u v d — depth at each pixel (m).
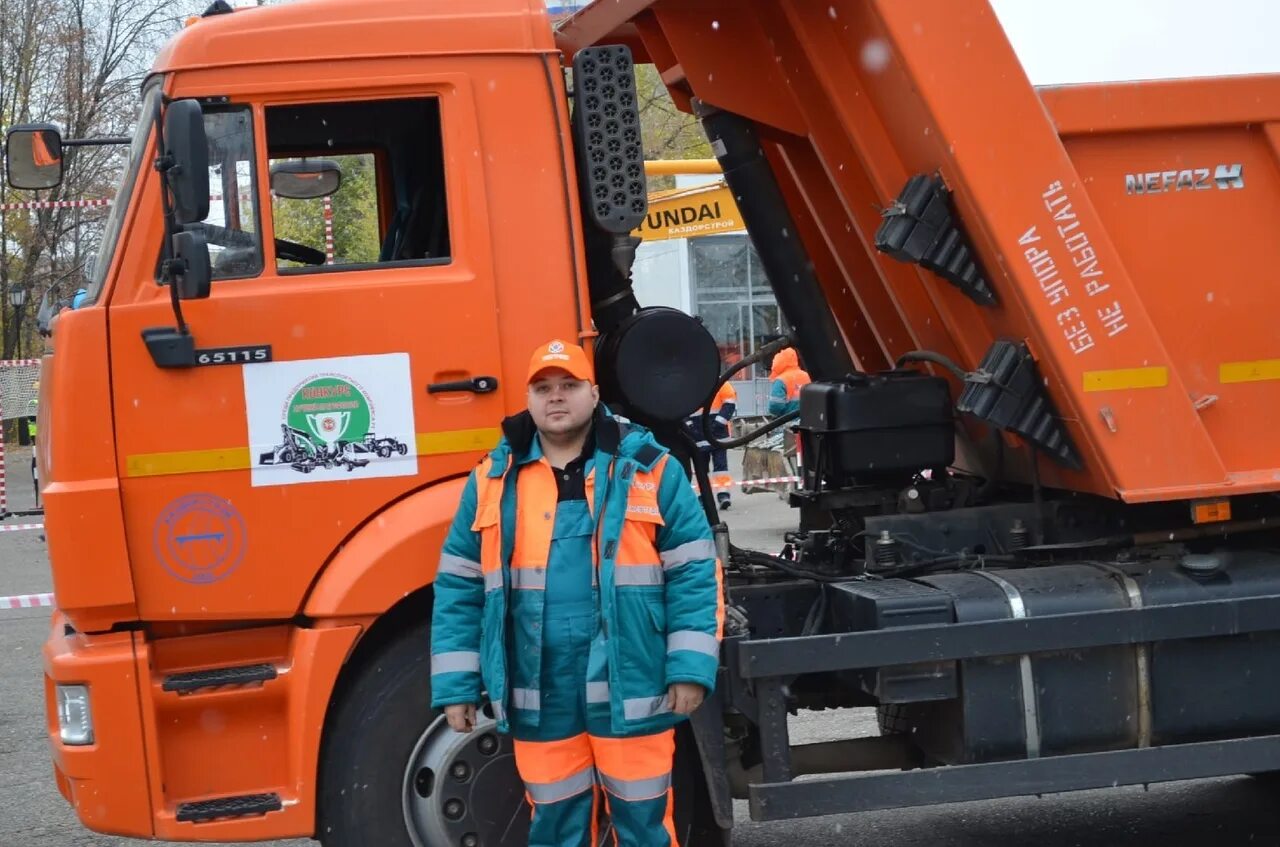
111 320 4.06
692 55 5.11
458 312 4.22
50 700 4.21
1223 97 4.60
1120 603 4.45
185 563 4.09
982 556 4.86
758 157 5.34
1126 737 4.47
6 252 27.16
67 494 4.00
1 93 31.84
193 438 4.09
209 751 4.15
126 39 32.44
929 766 4.76
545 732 3.76
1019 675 4.40
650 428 4.51
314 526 4.15
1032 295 4.45
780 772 4.26
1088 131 4.52
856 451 5.01
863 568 4.99
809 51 4.78
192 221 3.87
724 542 4.73
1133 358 4.52
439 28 4.29
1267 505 4.97
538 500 3.77
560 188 4.32
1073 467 4.75
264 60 4.20
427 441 4.20
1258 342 4.73
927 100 4.35
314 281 4.18
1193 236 4.68
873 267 5.48
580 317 4.31
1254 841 5.19
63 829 5.66
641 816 3.73
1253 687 4.52
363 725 4.21
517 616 3.74
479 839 4.25
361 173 4.54
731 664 4.27
